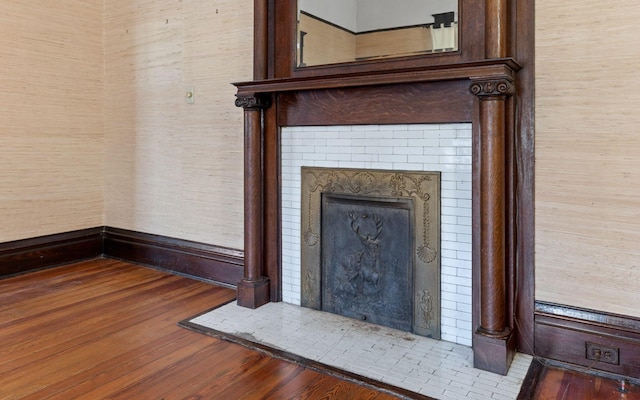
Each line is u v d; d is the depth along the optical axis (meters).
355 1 2.30
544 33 1.89
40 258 3.38
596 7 1.79
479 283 2.01
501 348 1.84
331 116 2.42
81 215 3.65
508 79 1.81
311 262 2.56
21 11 3.20
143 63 3.42
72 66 3.52
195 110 3.15
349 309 2.45
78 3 3.52
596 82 1.80
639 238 1.76
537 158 1.93
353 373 1.85
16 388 1.72
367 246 2.36
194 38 3.11
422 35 2.12
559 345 1.92
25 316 2.46
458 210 2.10
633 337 1.78
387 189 2.28
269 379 1.81
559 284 1.92
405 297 2.26
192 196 3.22
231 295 2.84
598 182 1.82
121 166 3.65
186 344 2.12
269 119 2.63
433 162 2.15
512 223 1.96
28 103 3.27
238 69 2.92
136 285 3.03
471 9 2.00
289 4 2.50
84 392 1.70
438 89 2.09
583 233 1.86
